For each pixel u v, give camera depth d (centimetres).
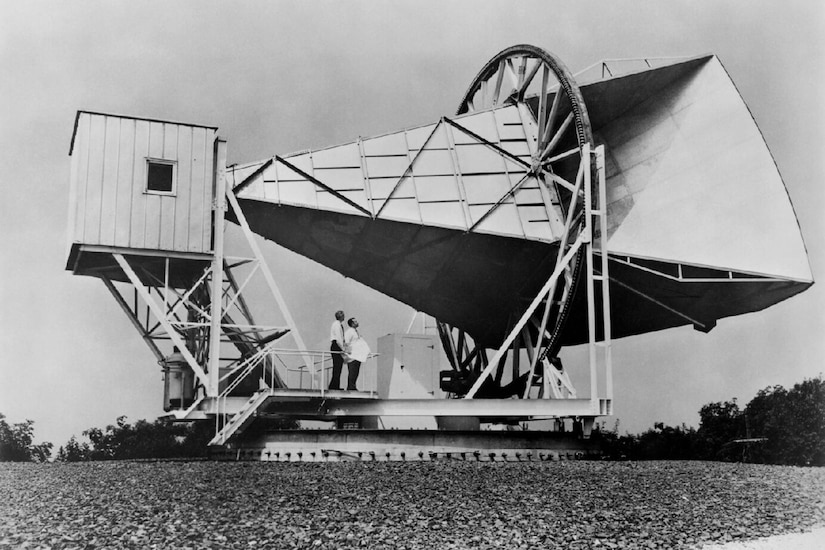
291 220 2769
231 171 2658
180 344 2433
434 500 1504
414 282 3083
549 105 3014
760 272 2731
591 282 2577
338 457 2453
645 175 2983
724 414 3909
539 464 2275
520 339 3162
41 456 3875
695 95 2942
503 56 3111
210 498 1475
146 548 1102
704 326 3162
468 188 2872
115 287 2675
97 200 2436
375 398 2580
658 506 1554
